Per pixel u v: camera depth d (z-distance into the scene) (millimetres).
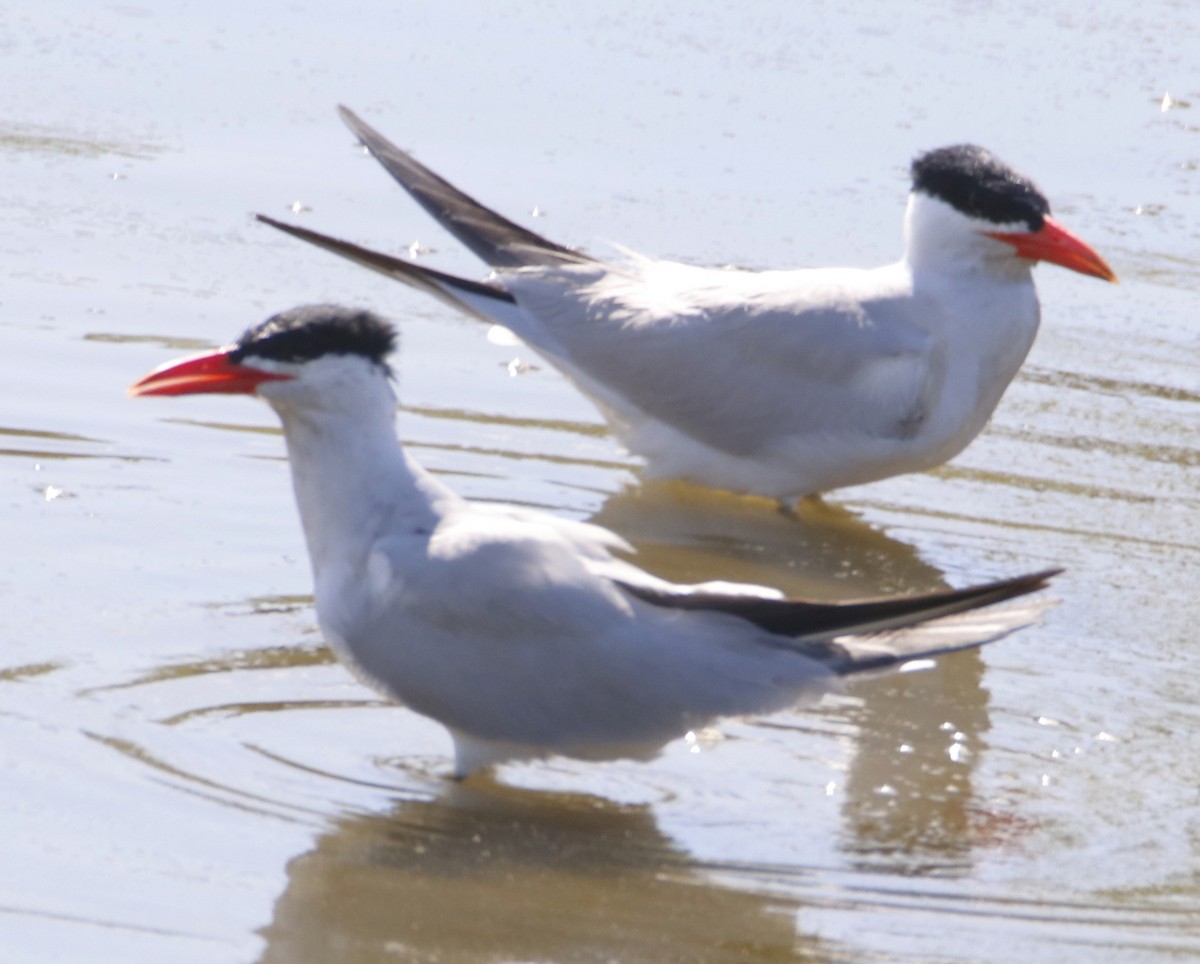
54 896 7484
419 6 20391
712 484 12617
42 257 14375
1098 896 8141
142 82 17812
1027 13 21125
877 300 12305
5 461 11695
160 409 12641
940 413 12172
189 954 7188
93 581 10352
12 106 17000
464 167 16562
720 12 20625
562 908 7812
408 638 8617
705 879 8141
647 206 16156
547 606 8516
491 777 9039
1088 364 14523
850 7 21094
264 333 8789
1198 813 8953
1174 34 20688
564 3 20719
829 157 17391
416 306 14562
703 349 12273
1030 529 12352
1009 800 9047
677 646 8570
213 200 15742
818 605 8578
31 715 8914
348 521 8828
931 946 7652
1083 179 17312
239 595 10398
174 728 8984
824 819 8766
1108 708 10023
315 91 17953
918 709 9961
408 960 7328
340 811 8469
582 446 13094
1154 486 12891
